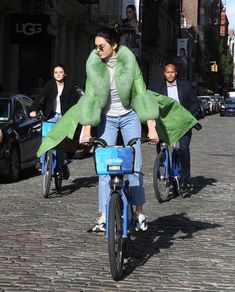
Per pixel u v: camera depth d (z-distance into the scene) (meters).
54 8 29.59
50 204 9.41
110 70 6.19
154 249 6.86
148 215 8.77
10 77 27.88
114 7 42.88
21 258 6.38
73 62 36.59
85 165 14.73
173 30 78.44
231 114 55.34
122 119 6.43
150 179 12.41
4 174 11.41
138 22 46.22
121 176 5.85
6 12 26.39
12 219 8.25
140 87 6.20
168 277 5.82
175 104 7.39
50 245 6.92
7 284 5.52
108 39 6.05
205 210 9.21
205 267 6.18
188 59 81.81
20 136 12.09
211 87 108.81
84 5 37.41
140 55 48.81
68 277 5.76
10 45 27.73
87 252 6.65
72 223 8.05
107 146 5.82
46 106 10.14
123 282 5.64
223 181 12.34
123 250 5.88
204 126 36.28
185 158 10.26
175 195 10.37
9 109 12.32
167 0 72.94
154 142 6.07
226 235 7.58
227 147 20.94
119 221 5.76
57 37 31.67
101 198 7.15
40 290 5.36
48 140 7.20
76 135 7.13
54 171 10.11
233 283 5.66
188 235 7.55
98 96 6.21
